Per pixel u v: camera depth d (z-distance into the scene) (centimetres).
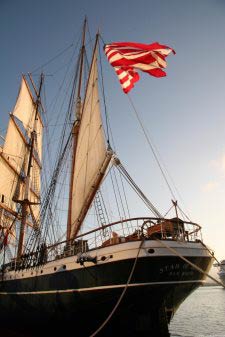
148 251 1382
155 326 1487
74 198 2422
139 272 1371
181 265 1423
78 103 2919
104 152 2127
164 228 1481
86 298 1487
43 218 2573
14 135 3981
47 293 1700
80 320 1555
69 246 1766
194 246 1498
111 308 1453
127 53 1881
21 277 2012
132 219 1509
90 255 1523
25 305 1886
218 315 3847
